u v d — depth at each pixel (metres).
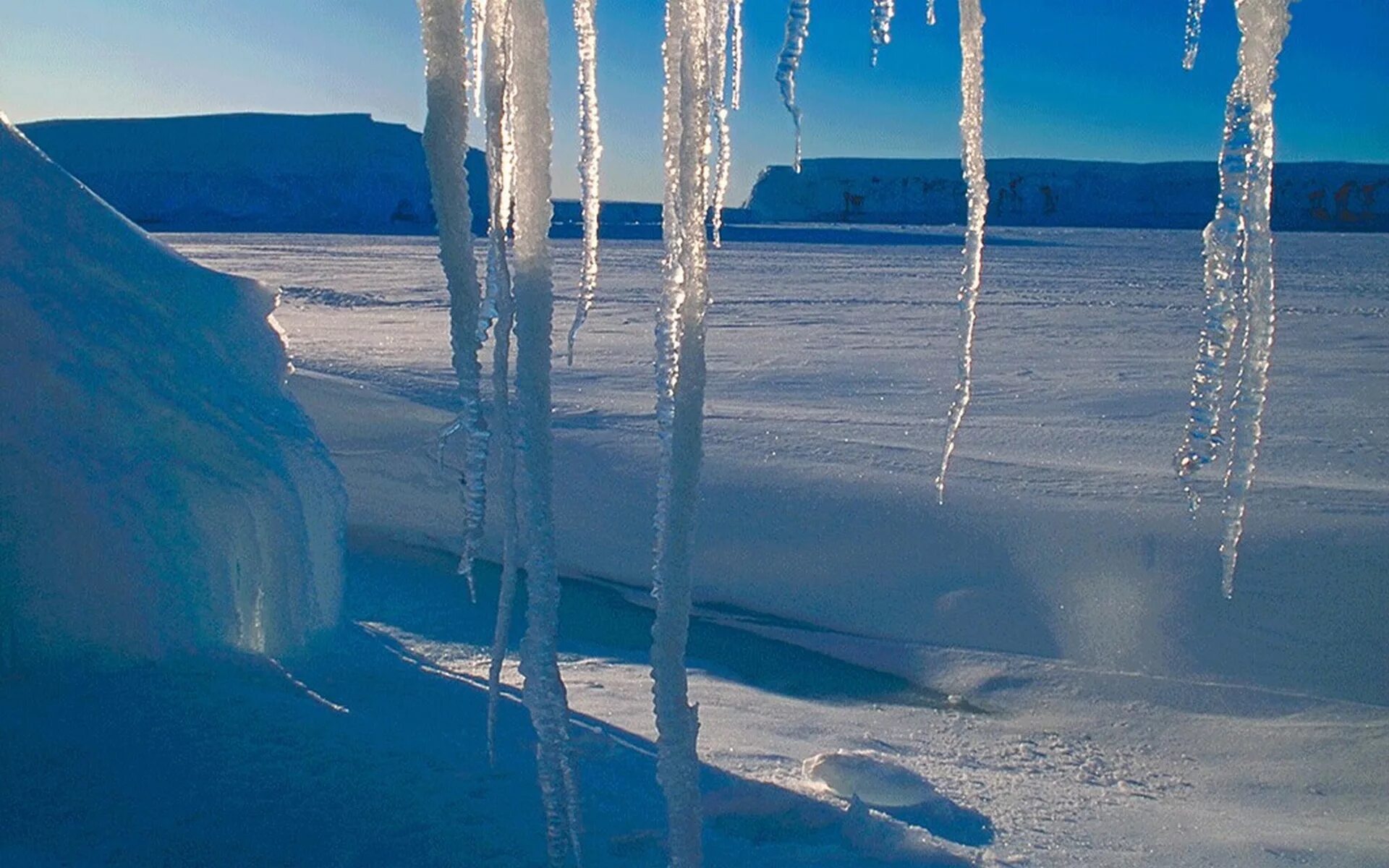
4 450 3.69
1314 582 5.92
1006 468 7.92
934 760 4.41
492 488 8.18
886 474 7.83
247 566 4.18
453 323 1.64
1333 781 4.32
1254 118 1.42
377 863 2.76
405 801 3.07
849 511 7.27
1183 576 6.11
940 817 3.58
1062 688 5.42
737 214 88.12
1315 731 4.82
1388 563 6.00
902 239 54.09
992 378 12.73
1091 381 12.52
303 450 4.59
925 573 6.57
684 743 1.68
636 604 6.70
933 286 27.23
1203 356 1.55
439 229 1.60
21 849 2.65
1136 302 23.25
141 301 4.27
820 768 3.79
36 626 3.66
